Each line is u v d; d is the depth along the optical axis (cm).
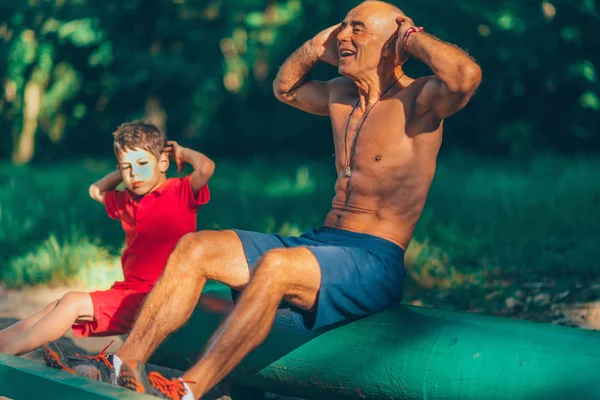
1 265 821
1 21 2567
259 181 1770
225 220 1111
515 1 2131
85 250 845
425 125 405
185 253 379
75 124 2797
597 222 942
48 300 706
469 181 1556
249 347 351
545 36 2156
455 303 666
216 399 464
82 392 314
